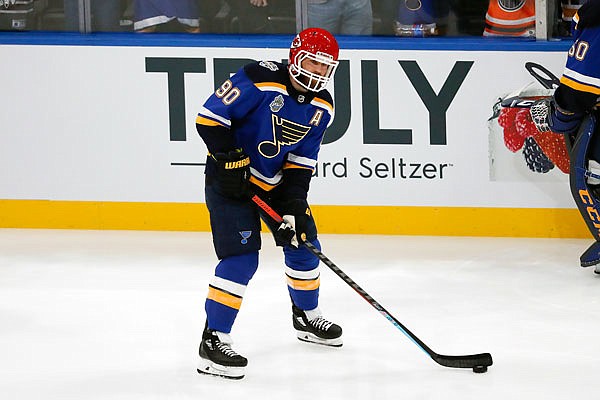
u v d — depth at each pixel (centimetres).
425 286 1605
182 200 1881
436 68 1827
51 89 1864
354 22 1870
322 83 1200
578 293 1566
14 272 1675
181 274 1662
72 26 1892
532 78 1816
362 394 1198
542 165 1831
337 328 1340
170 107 1859
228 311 1249
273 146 1248
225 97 1209
